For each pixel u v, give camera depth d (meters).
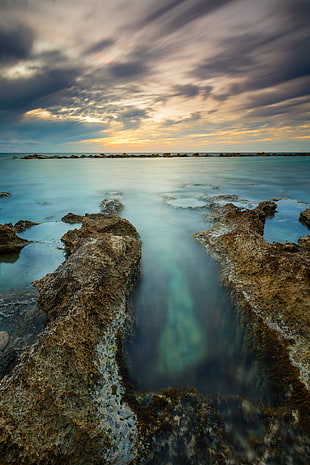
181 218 11.63
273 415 2.79
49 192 19.80
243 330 4.21
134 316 4.57
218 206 12.63
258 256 5.62
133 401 3.01
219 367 3.55
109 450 2.51
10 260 7.04
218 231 8.41
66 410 2.68
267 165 47.69
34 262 6.92
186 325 4.45
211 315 4.69
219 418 2.80
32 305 4.81
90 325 3.76
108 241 6.11
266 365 3.47
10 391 2.68
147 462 2.46
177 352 3.83
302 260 4.98
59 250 7.65
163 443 2.59
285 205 14.59
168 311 4.83
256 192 19.80
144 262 6.94
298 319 3.89
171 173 34.19
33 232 9.70
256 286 4.89
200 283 5.76
